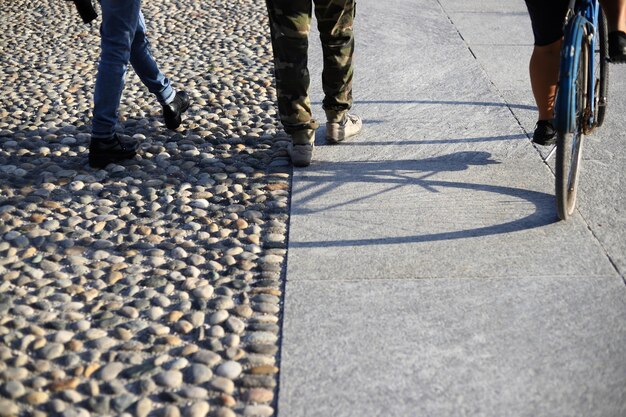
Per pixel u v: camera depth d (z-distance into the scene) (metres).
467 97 5.52
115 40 4.35
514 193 4.22
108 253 3.73
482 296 3.38
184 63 6.31
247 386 2.89
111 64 4.38
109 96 4.43
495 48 6.48
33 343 3.10
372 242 3.79
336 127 4.77
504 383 2.90
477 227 3.90
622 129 4.95
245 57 6.44
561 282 3.47
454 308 3.31
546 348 3.08
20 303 3.36
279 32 4.24
